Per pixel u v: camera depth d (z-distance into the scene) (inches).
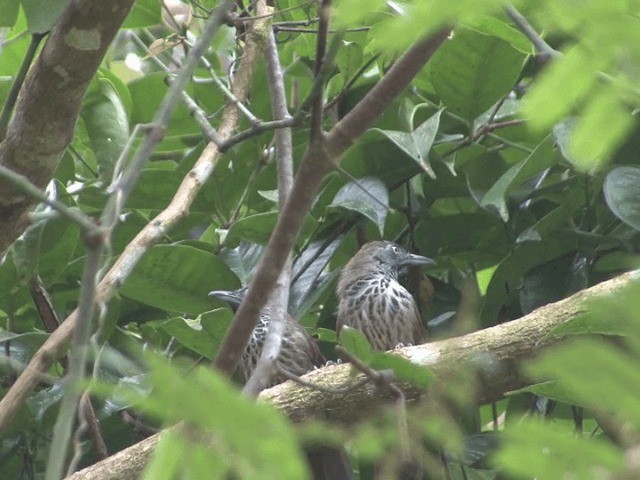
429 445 268.1
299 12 460.4
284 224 236.4
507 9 147.3
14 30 442.9
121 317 462.3
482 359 305.9
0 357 340.8
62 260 422.3
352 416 309.1
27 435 426.3
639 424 112.2
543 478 117.6
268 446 118.0
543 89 127.6
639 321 112.7
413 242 481.1
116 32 282.5
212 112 491.5
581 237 436.5
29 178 298.2
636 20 122.2
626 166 405.7
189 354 460.8
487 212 465.4
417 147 406.9
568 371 112.7
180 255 426.6
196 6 408.2
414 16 130.9
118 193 231.0
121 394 127.5
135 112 485.1
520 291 436.5
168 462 129.4
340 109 469.7
